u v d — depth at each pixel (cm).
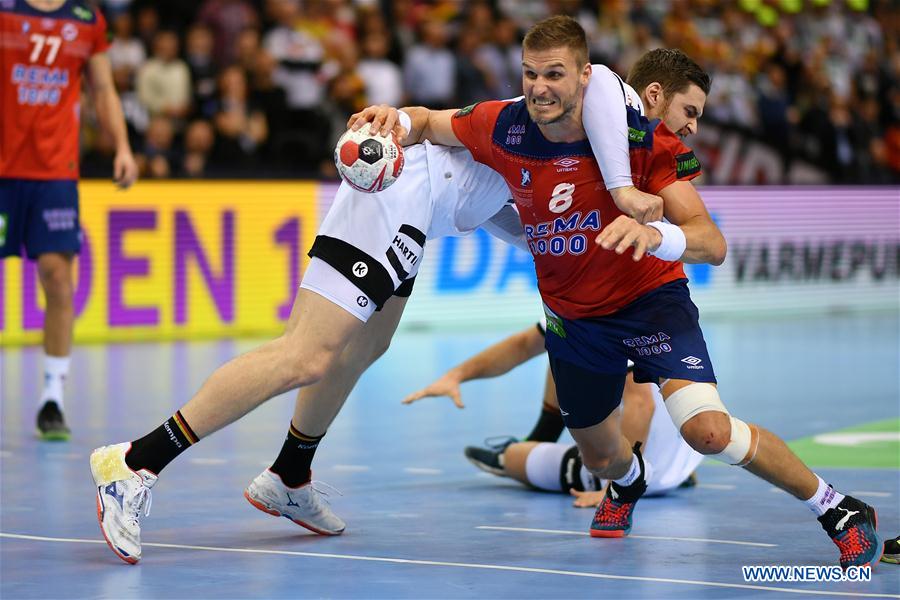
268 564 811
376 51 2816
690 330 830
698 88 870
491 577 772
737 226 2966
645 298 838
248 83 2608
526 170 843
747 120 3250
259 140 2566
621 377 868
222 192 2394
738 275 2980
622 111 796
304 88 2702
